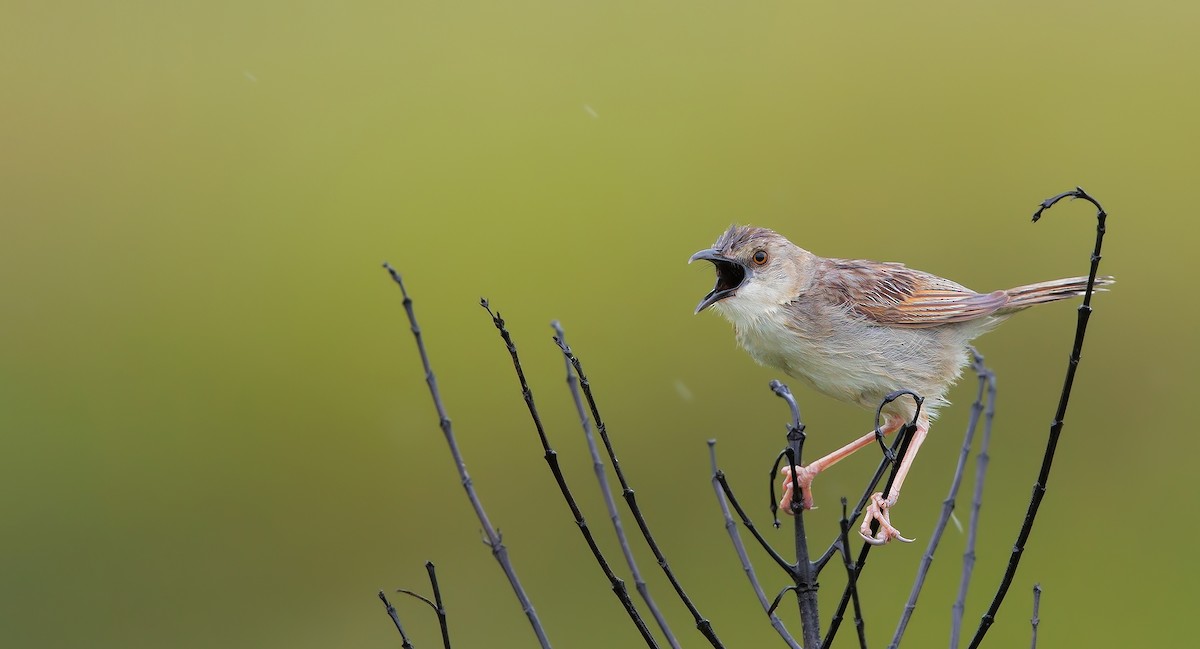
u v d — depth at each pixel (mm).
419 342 5289
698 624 5465
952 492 5477
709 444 5863
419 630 15539
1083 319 5234
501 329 5336
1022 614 15133
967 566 5453
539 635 5340
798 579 5840
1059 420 5297
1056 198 5273
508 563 5371
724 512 5867
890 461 5695
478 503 5359
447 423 5332
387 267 5250
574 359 5559
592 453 5547
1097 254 5203
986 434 5461
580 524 5434
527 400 5398
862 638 5027
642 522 5531
